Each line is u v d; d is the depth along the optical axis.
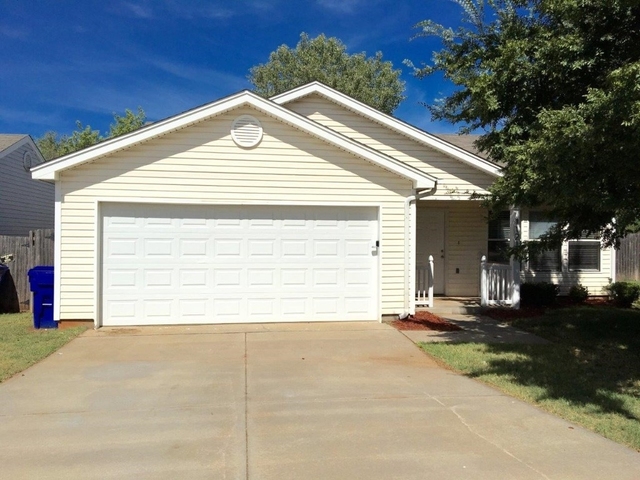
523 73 7.73
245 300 10.16
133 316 9.83
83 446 4.56
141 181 9.70
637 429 4.93
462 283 14.20
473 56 8.55
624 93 5.26
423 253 14.19
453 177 12.25
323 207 10.36
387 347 8.46
